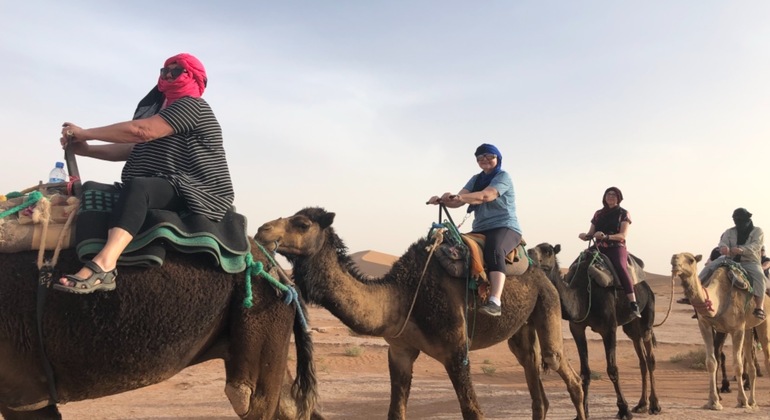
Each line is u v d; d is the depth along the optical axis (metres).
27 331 3.52
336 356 18.39
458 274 6.77
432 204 7.32
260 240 5.79
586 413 10.05
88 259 3.61
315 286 5.99
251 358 4.14
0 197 3.85
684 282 10.73
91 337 3.59
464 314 6.82
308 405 4.66
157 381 3.92
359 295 6.19
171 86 4.19
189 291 3.87
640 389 13.63
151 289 3.74
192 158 4.08
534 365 8.58
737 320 11.02
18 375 3.59
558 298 8.23
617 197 11.45
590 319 10.52
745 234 11.85
